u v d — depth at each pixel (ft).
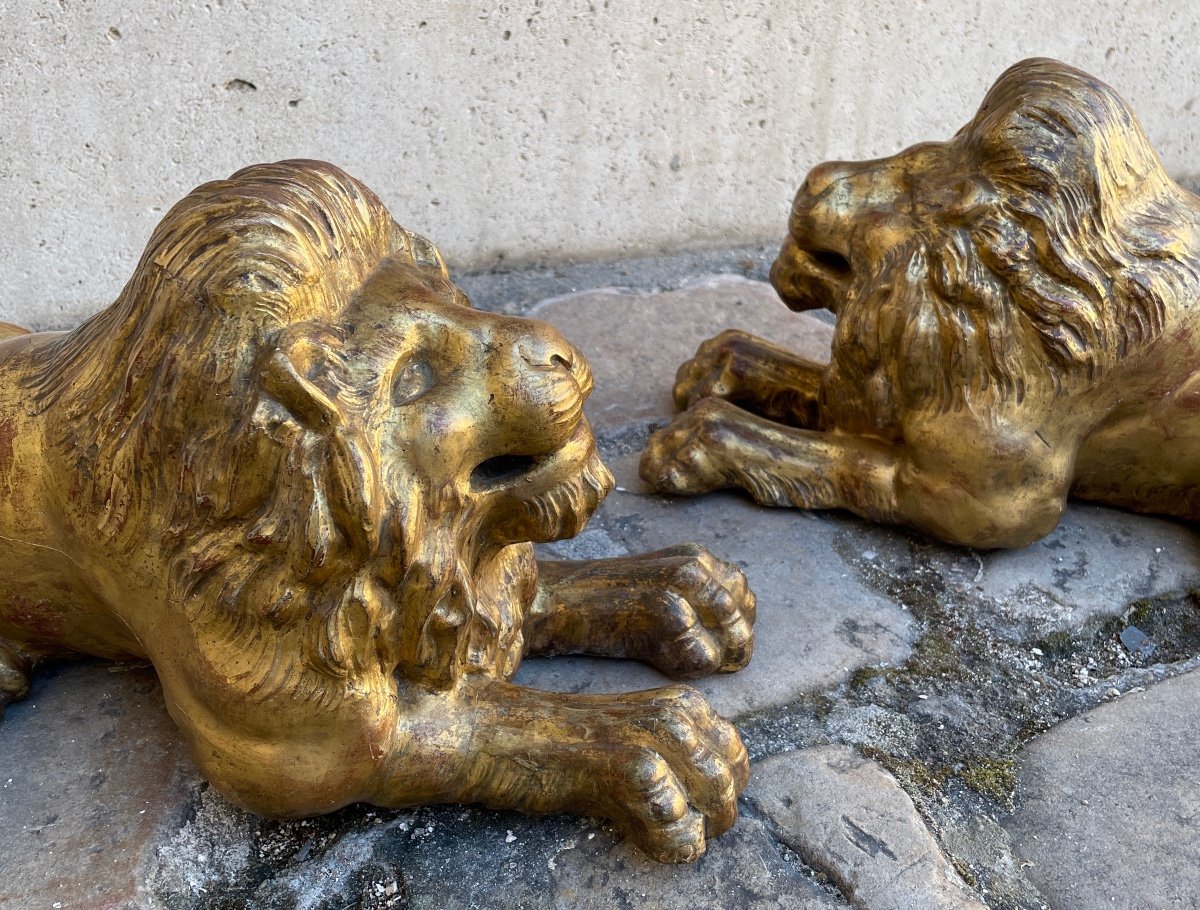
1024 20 8.01
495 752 3.38
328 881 3.45
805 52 7.47
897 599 4.74
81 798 3.59
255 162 6.42
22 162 5.87
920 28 7.70
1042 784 3.92
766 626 4.51
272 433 2.71
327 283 2.88
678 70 7.20
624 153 7.36
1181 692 4.37
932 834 3.68
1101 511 5.28
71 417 3.04
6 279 6.15
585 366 3.19
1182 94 8.95
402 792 3.39
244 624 2.96
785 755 3.92
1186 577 4.93
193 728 3.20
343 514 2.78
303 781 3.18
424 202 7.00
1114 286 4.17
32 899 3.27
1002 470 4.44
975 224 4.17
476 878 3.45
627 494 5.29
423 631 3.14
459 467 3.00
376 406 2.85
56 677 4.05
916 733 4.09
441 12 6.40
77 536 3.10
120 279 6.42
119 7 5.68
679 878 3.45
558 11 6.68
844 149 8.00
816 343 6.73
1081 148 4.03
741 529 5.06
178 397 2.76
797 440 5.07
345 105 6.46
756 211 7.96
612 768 3.28
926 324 4.31
